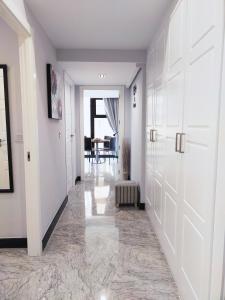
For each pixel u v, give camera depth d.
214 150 1.14
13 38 2.11
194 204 1.41
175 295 1.69
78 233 2.66
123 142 5.29
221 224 1.15
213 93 1.14
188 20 1.50
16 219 2.30
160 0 1.88
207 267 1.22
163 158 2.19
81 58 3.07
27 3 1.89
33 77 2.04
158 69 2.38
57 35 2.59
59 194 3.15
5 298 1.66
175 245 1.81
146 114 3.16
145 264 2.05
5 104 2.16
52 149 2.77
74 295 1.68
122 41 2.79
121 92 5.14
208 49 1.20
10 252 2.25
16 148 2.22
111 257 2.16
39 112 2.24
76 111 5.10
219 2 1.08
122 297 1.66
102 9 2.02
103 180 5.25
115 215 3.20
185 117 1.56
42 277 1.88
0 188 2.25
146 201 3.25
